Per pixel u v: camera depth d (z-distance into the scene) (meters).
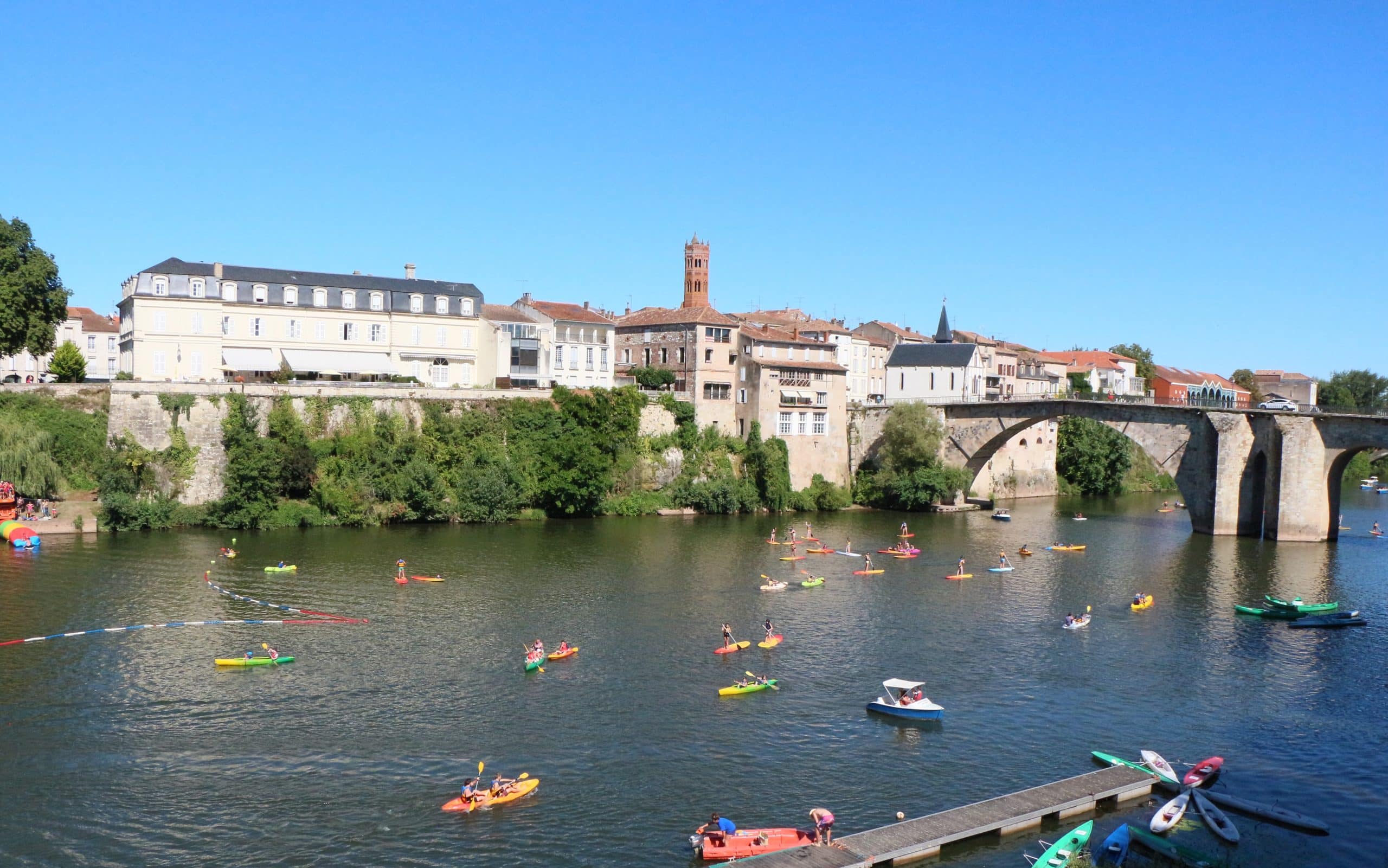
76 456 96.62
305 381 108.75
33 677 54.75
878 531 110.94
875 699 54.72
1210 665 61.84
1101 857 39.06
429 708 51.94
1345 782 46.00
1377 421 103.38
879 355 176.50
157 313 109.62
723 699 54.22
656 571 84.25
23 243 97.56
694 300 173.25
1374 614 74.94
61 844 38.47
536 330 129.25
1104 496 162.25
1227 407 113.06
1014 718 52.38
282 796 42.31
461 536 97.31
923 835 39.50
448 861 37.69
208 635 62.69
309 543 91.00
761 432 126.56
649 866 37.53
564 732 49.25
